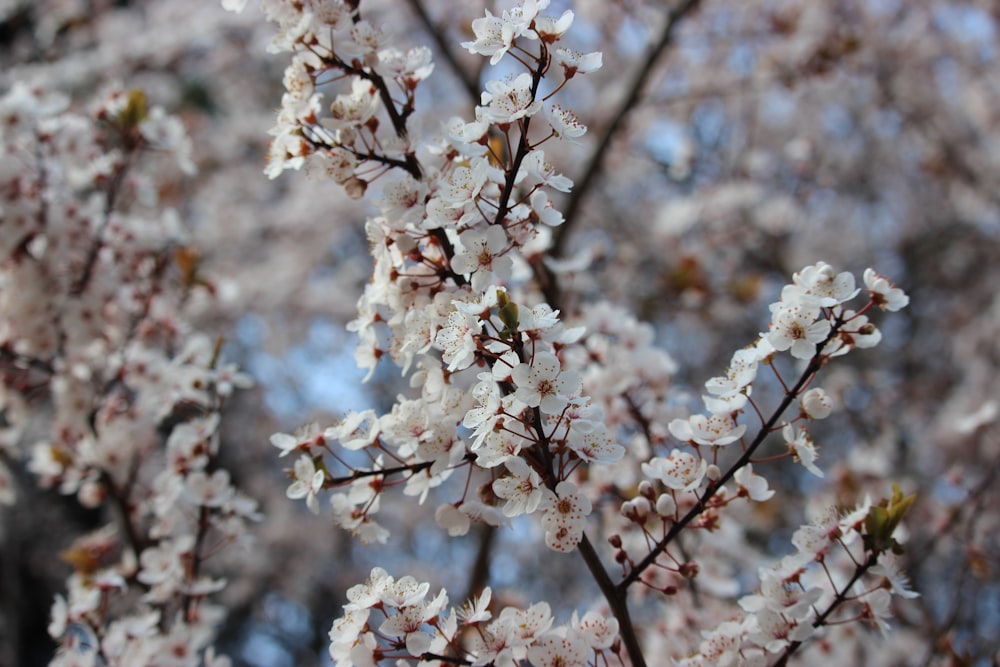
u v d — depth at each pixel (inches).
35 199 157.2
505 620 81.3
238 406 394.0
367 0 306.2
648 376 133.7
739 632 92.6
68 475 155.3
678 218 285.0
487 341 82.3
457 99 338.0
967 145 341.7
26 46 367.9
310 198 346.0
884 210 362.9
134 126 161.2
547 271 150.4
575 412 80.9
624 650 108.1
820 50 284.0
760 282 275.3
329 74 108.6
